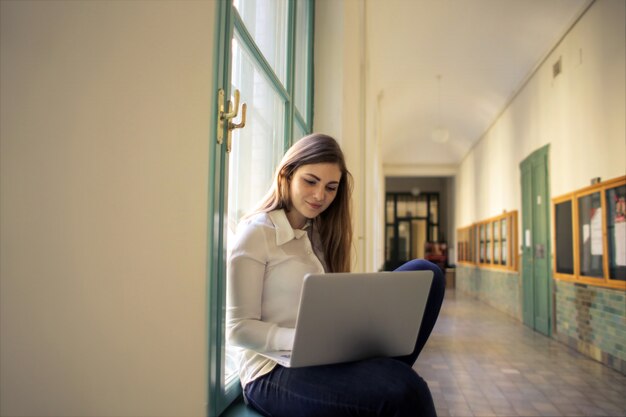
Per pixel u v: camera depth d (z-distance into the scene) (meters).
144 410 0.91
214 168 1.17
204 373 1.10
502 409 3.44
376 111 9.41
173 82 1.00
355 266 3.56
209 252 1.14
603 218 4.95
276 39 2.21
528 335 6.84
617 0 4.71
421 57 8.23
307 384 1.16
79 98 0.80
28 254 0.74
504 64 7.91
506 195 9.39
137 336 0.90
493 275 10.49
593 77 5.31
